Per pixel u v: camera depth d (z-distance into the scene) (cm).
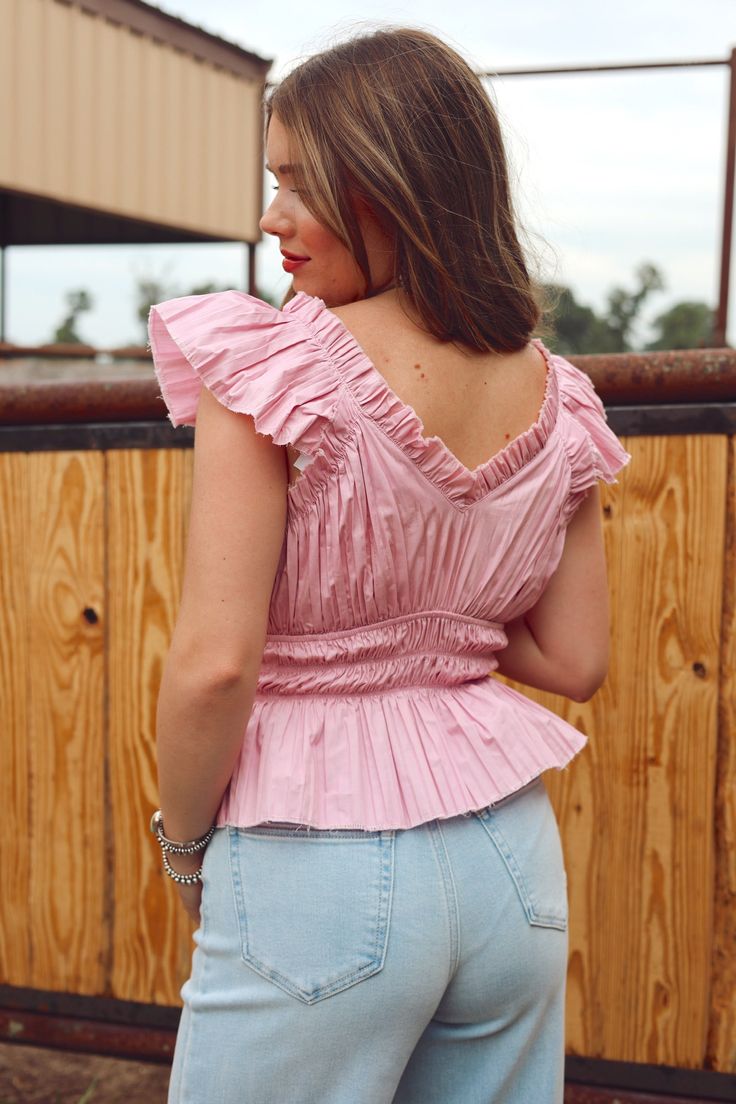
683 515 178
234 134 887
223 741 92
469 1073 104
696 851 181
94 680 207
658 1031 184
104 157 738
